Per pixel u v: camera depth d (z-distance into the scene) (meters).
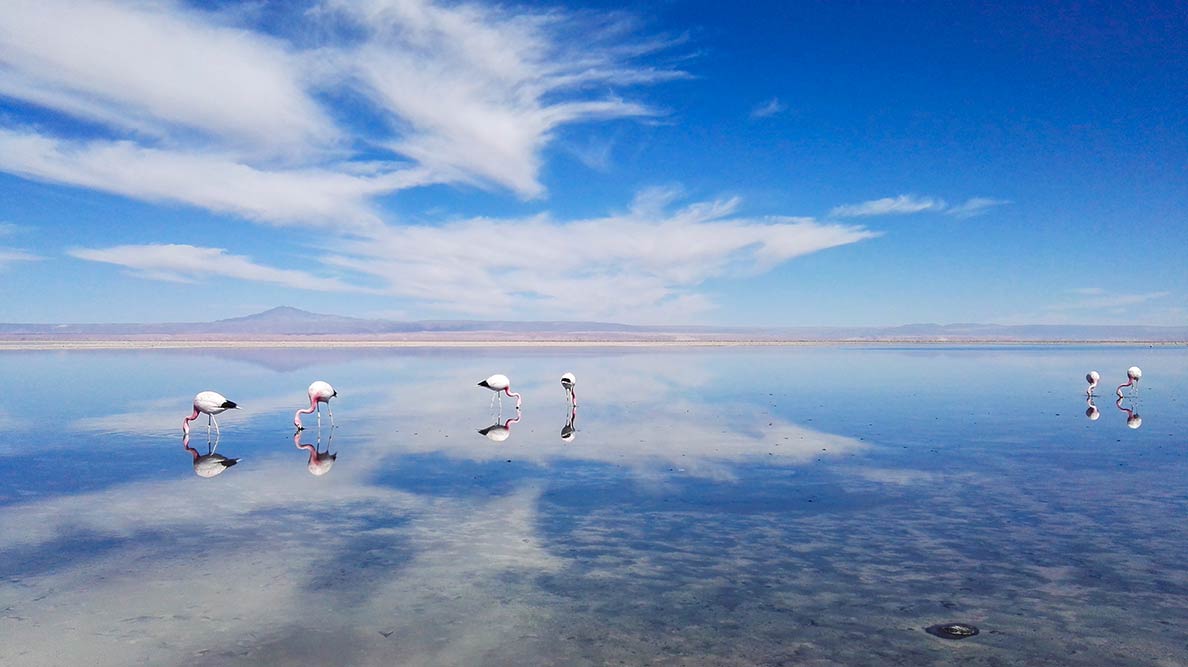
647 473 15.96
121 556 10.26
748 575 9.49
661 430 22.44
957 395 34.09
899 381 42.97
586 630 7.75
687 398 32.59
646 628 7.82
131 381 42.19
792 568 9.75
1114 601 8.59
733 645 7.39
